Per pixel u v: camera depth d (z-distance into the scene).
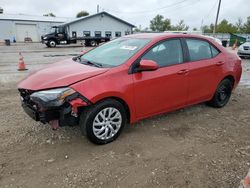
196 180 2.82
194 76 4.29
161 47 3.93
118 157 3.24
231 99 5.85
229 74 4.95
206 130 4.09
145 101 3.74
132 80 3.51
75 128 3.98
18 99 5.52
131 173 2.92
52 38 26.16
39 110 3.15
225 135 3.93
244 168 3.05
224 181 2.81
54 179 2.79
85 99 3.14
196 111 4.93
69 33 32.94
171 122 4.36
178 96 4.17
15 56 15.62
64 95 3.07
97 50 4.45
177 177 2.86
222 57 4.84
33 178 2.80
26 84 3.40
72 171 2.93
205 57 4.56
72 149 3.39
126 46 4.01
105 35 36.31
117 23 37.06
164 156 3.28
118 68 3.47
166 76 3.87
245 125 4.34
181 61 4.15
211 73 4.59
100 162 3.12
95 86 3.22
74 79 3.21
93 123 3.33
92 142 3.46
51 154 3.27
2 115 4.52
